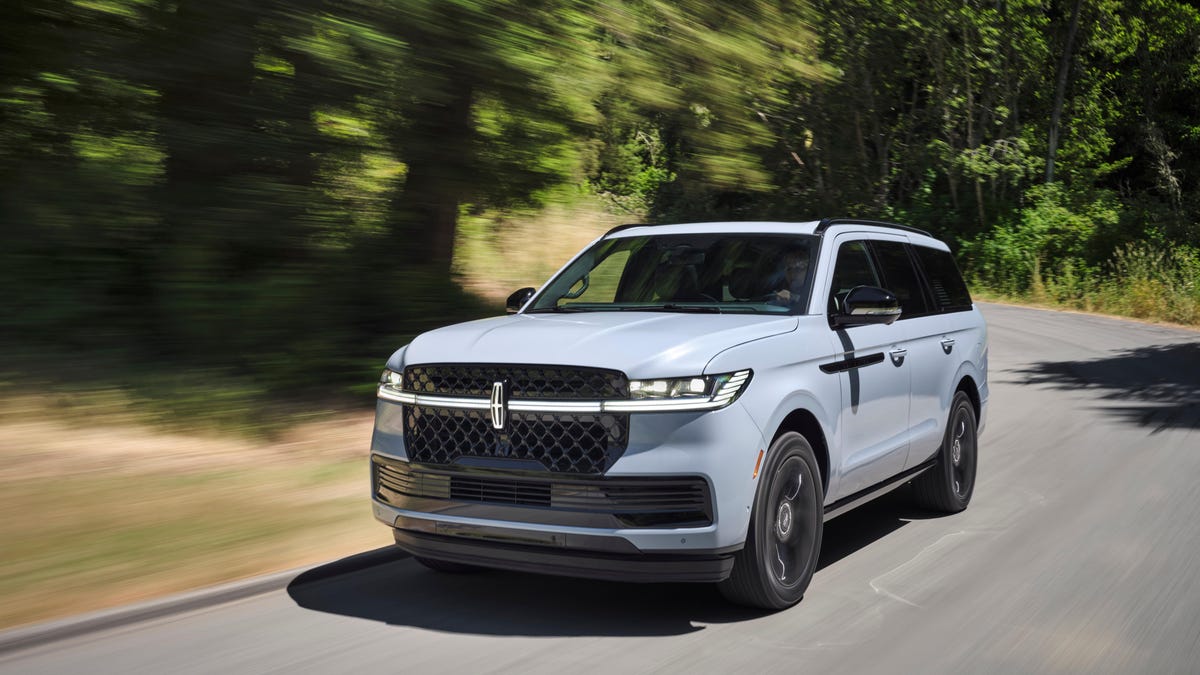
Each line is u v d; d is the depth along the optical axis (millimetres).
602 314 5711
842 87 20812
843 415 5605
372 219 10641
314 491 7035
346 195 10328
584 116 10125
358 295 10633
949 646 4543
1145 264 28641
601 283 6207
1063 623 4848
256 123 9234
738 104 10289
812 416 5316
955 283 7750
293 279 10000
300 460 7832
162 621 4844
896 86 35469
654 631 4754
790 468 5082
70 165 9641
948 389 7039
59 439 7746
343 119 9414
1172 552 6078
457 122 9930
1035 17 36812
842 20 28672
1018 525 6801
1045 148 39500
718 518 4629
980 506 7398
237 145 9156
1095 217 34125
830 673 4238
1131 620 4887
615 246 6535
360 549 5973
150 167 9625
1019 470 8641
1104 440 9961
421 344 5230
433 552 4980
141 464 7363
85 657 4371
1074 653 4457
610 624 4855
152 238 9797
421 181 10344
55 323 9367
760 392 4883
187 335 9594
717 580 4703
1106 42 39094
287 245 10117
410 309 10938
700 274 6008
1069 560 5922
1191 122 43781
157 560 5570
